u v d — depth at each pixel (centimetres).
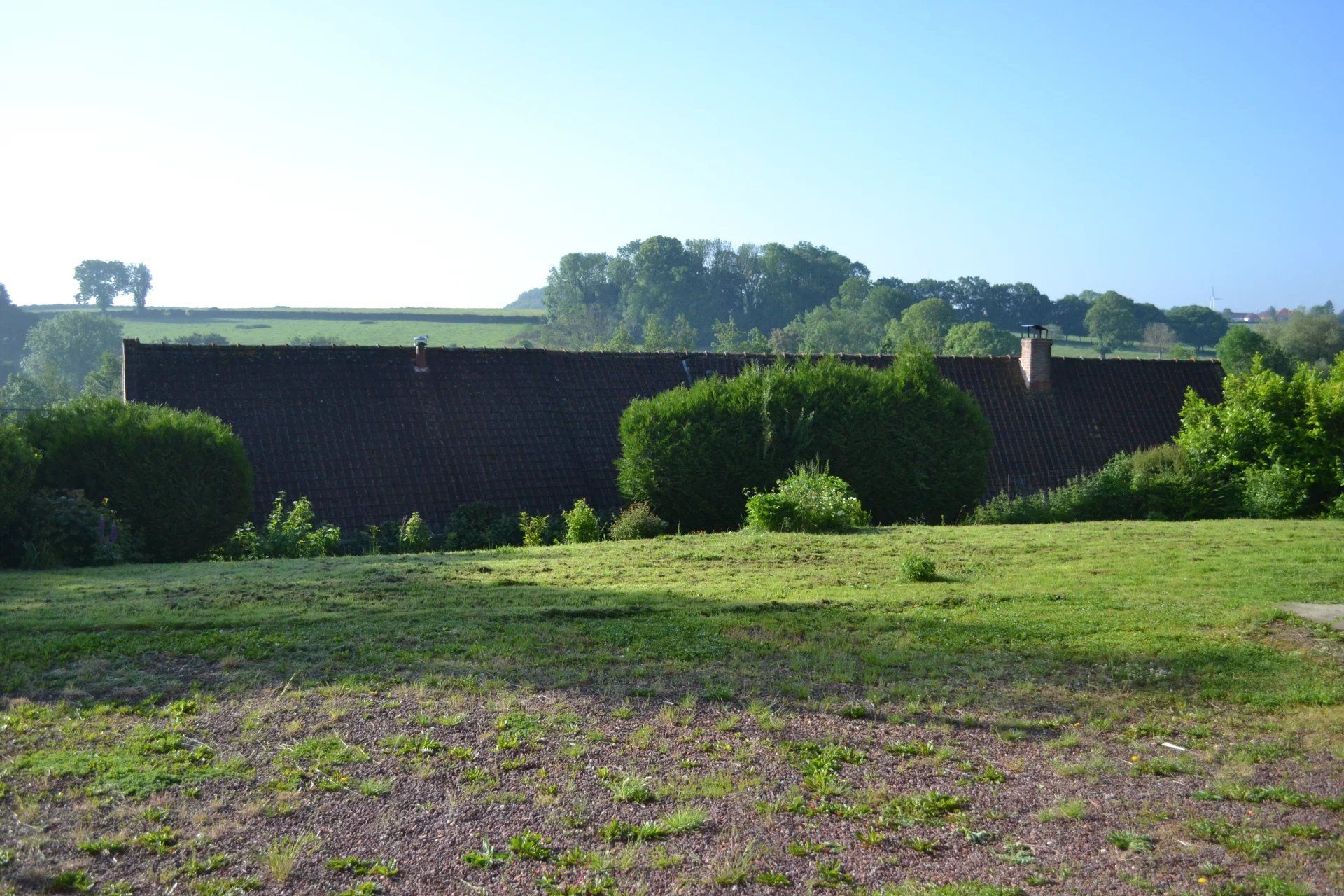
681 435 2058
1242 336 7275
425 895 444
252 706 673
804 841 502
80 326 10469
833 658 823
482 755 599
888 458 2172
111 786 539
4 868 453
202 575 1243
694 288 10975
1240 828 520
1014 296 12594
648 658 814
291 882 450
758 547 1494
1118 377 3231
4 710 657
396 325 11806
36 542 1457
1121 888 457
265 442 2262
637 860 477
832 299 11400
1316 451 2175
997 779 585
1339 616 955
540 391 2623
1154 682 769
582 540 1942
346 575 1226
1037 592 1096
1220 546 1470
